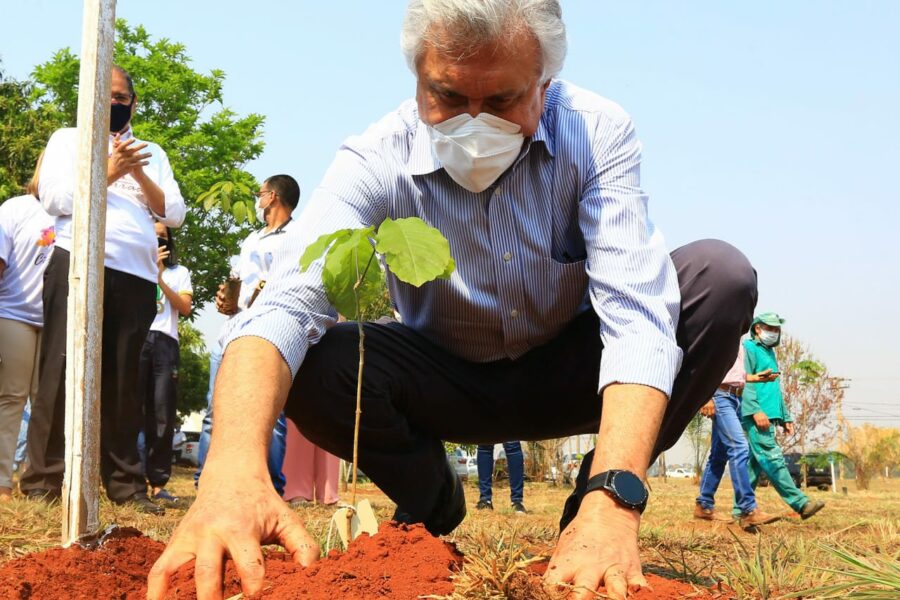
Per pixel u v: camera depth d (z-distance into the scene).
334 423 2.61
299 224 2.37
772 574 2.64
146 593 1.67
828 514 9.25
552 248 2.55
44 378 5.09
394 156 2.50
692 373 2.59
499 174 2.35
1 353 5.57
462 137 2.24
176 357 7.47
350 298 1.96
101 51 2.30
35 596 1.74
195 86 28.72
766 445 7.75
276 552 1.95
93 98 2.28
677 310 2.29
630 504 1.84
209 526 1.68
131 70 28.39
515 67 2.12
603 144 2.44
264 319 2.12
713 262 2.55
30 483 5.11
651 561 3.37
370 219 2.50
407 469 2.71
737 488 7.32
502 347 2.67
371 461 2.68
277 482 6.77
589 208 2.39
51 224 5.78
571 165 2.44
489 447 9.49
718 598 1.79
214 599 1.55
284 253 2.31
